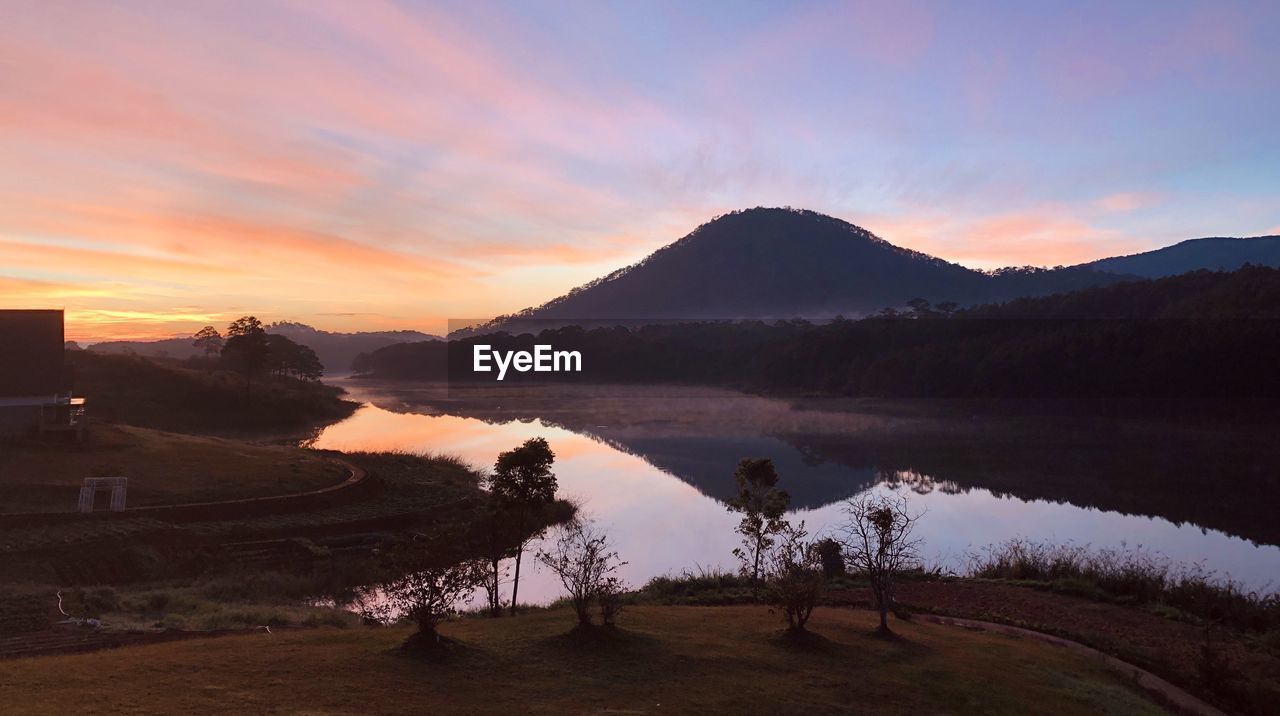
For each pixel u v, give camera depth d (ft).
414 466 164.45
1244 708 42.80
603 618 45.03
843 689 36.81
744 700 34.12
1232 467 186.80
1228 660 47.83
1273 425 262.06
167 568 83.46
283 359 413.59
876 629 50.29
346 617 61.11
